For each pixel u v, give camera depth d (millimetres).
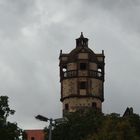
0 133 100062
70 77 153125
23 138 103688
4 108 104812
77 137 116500
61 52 156250
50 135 70688
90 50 156375
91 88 152250
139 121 107062
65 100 152250
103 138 101062
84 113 127000
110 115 110062
